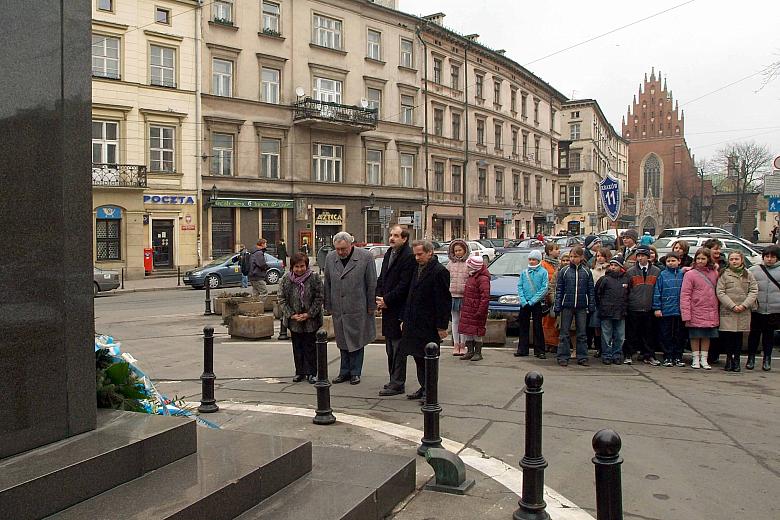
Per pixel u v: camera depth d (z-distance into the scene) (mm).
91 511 3139
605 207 13594
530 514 4125
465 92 46094
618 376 8680
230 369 9117
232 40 31578
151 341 11703
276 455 4008
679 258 9422
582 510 4383
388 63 39469
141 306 18297
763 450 5613
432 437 5340
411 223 38656
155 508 3168
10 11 3541
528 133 56219
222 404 7148
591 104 74000
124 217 27828
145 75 28328
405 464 4562
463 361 9711
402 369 7578
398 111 40281
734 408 6996
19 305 3467
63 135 3797
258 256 15625
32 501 3025
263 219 33219
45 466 3203
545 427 6281
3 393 3357
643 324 9633
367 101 37406
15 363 3430
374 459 4656
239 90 31891
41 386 3551
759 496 4617
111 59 27438
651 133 105312
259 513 3607
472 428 6250
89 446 3518
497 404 7137
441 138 43969
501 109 51031
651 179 105188
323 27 35750
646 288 9453
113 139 27641
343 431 6043
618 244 13102
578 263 9367
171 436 3857
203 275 24516
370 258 8086
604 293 9484
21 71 3586
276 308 14367
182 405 6402
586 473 5086
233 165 31859
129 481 3533
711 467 5199
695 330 9117
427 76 42625
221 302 16031
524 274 10000
